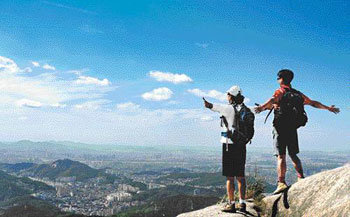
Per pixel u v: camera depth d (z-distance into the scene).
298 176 7.23
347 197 5.28
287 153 7.27
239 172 6.74
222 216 6.75
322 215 5.49
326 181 6.02
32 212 172.12
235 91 6.86
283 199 6.58
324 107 7.45
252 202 7.29
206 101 6.76
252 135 6.70
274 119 7.25
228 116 6.70
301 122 7.12
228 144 6.71
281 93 7.18
